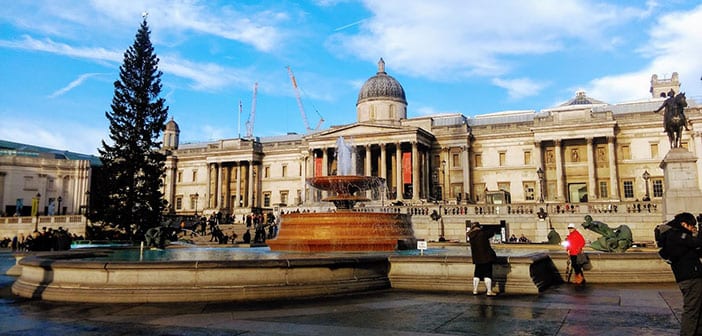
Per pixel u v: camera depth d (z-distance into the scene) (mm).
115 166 59469
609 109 89062
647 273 19516
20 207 91375
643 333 10547
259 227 54719
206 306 14125
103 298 14773
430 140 88250
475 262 16125
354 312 13180
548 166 83250
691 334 9211
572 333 10555
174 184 113312
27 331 11117
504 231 56094
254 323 11797
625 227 23016
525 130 84750
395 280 18062
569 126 80125
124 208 58625
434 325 11469
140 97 60750
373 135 85188
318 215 27812
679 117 33781
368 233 27344
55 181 101000
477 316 12531
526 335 10391
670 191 33125
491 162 86875
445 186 86562
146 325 11648
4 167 95438
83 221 72688
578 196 81562
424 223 62312
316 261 16234
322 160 88938
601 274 19531
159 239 31797
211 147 108625
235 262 15289
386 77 100625
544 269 19062
